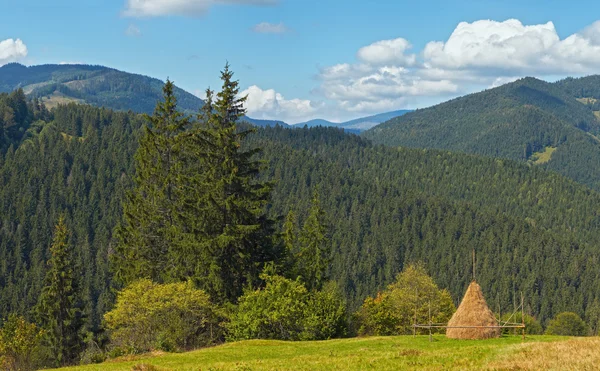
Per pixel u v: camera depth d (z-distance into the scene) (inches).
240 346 1519.4
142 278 2225.6
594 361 881.5
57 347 2488.9
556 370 834.8
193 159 2501.2
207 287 2075.5
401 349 1289.4
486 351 1108.5
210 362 1223.5
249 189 2300.7
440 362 999.6
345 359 1108.5
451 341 1489.9
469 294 1589.6
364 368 981.8
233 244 2149.4
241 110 2365.9
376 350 1290.6
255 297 1926.7
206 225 2170.3
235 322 1883.6
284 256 2395.4
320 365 1047.0
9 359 1959.9
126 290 1905.8
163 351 1504.7
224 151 2261.3
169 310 1833.2
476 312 1558.8
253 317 1863.9
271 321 1854.1
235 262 2165.4
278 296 1895.9
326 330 1892.2
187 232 2245.3
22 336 1952.5
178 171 2420.0
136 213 2456.9
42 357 2284.7
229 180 2201.0
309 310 1883.6
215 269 2053.4
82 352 2262.6
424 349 1270.9
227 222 2209.6
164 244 2373.3
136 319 1784.0
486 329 1537.9
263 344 1569.9
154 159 2475.4
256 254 2304.4
